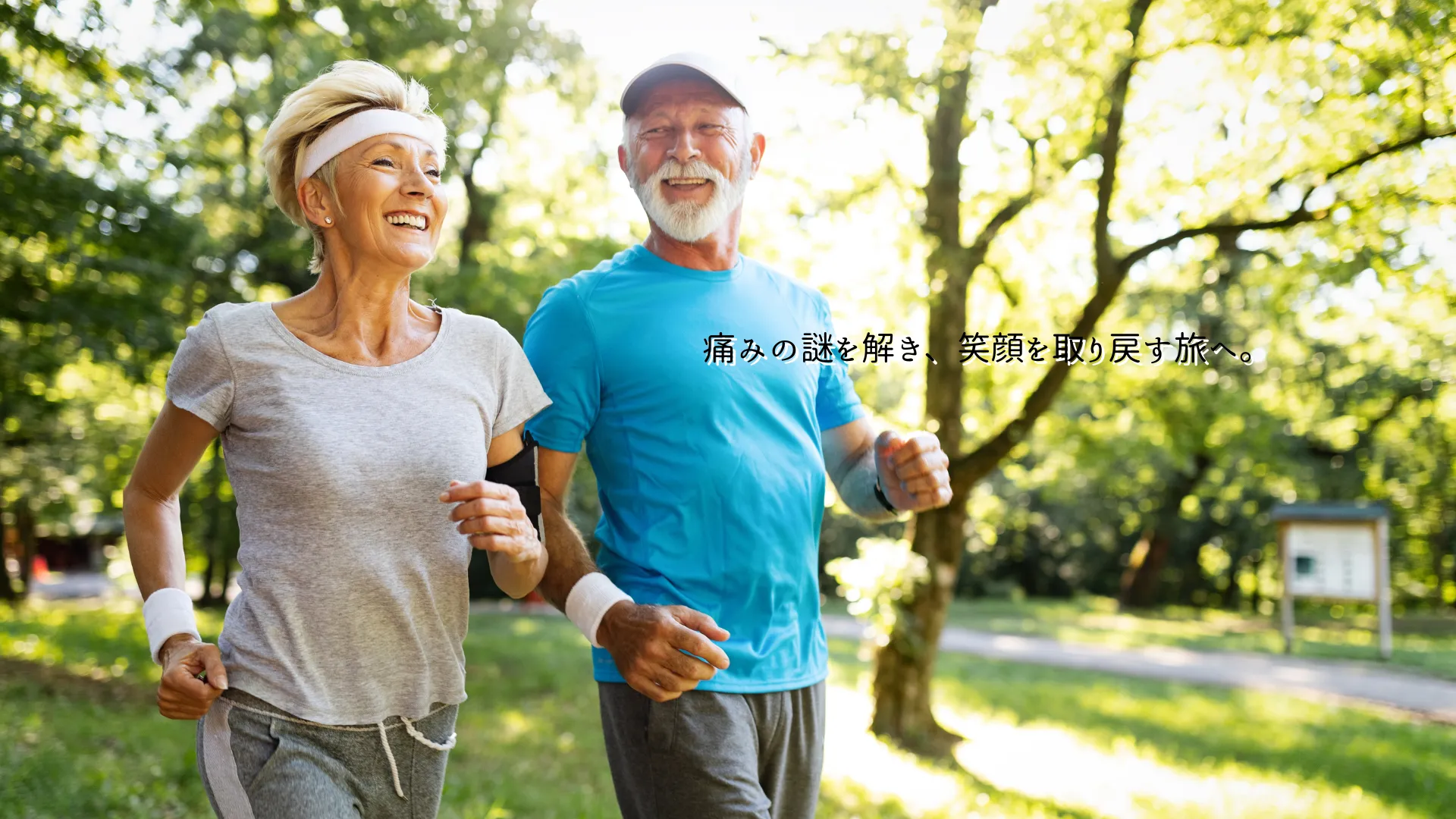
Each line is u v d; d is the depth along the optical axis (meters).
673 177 2.54
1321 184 7.64
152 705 9.47
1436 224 7.59
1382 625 18.36
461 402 2.08
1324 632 23.89
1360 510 18.62
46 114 9.21
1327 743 10.69
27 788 5.59
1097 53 7.42
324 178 2.02
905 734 9.80
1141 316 11.95
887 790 7.64
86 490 24.86
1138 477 25.53
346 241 2.02
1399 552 30.53
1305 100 7.31
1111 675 16.12
